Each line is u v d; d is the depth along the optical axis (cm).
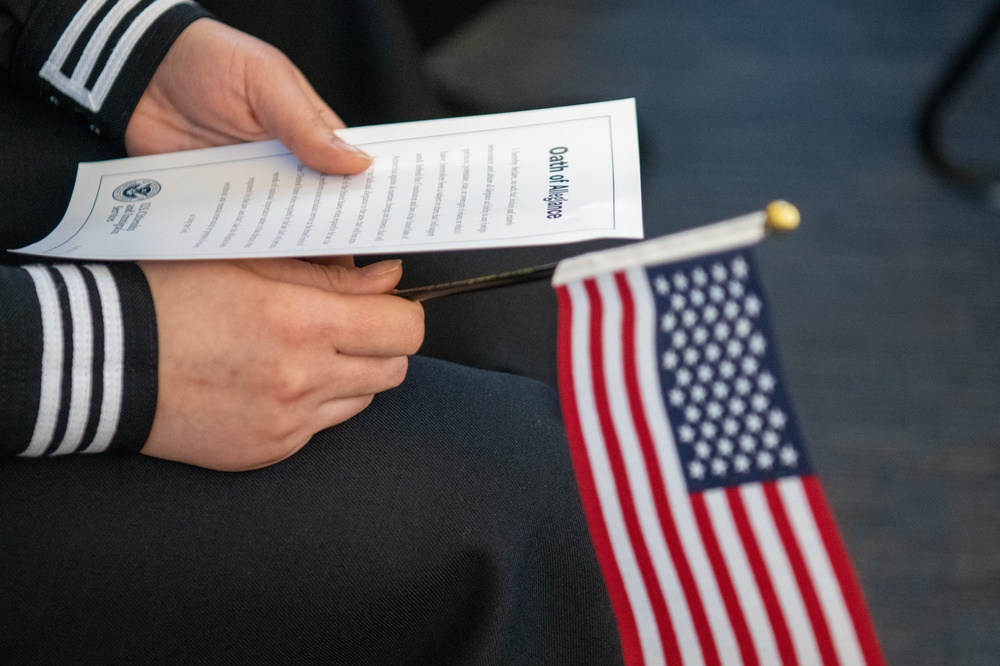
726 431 43
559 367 45
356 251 41
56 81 57
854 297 118
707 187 129
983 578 94
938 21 155
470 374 54
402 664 48
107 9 56
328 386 46
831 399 109
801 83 144
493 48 152
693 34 154
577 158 48
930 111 131
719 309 42
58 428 42
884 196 128
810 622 43
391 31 68
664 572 45
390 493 46
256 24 69
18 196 55
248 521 45
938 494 101
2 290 41
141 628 44
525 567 48
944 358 112
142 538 44
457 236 43
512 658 46
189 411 44
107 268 44
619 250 42
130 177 53
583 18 158
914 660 89
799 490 42
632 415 44
